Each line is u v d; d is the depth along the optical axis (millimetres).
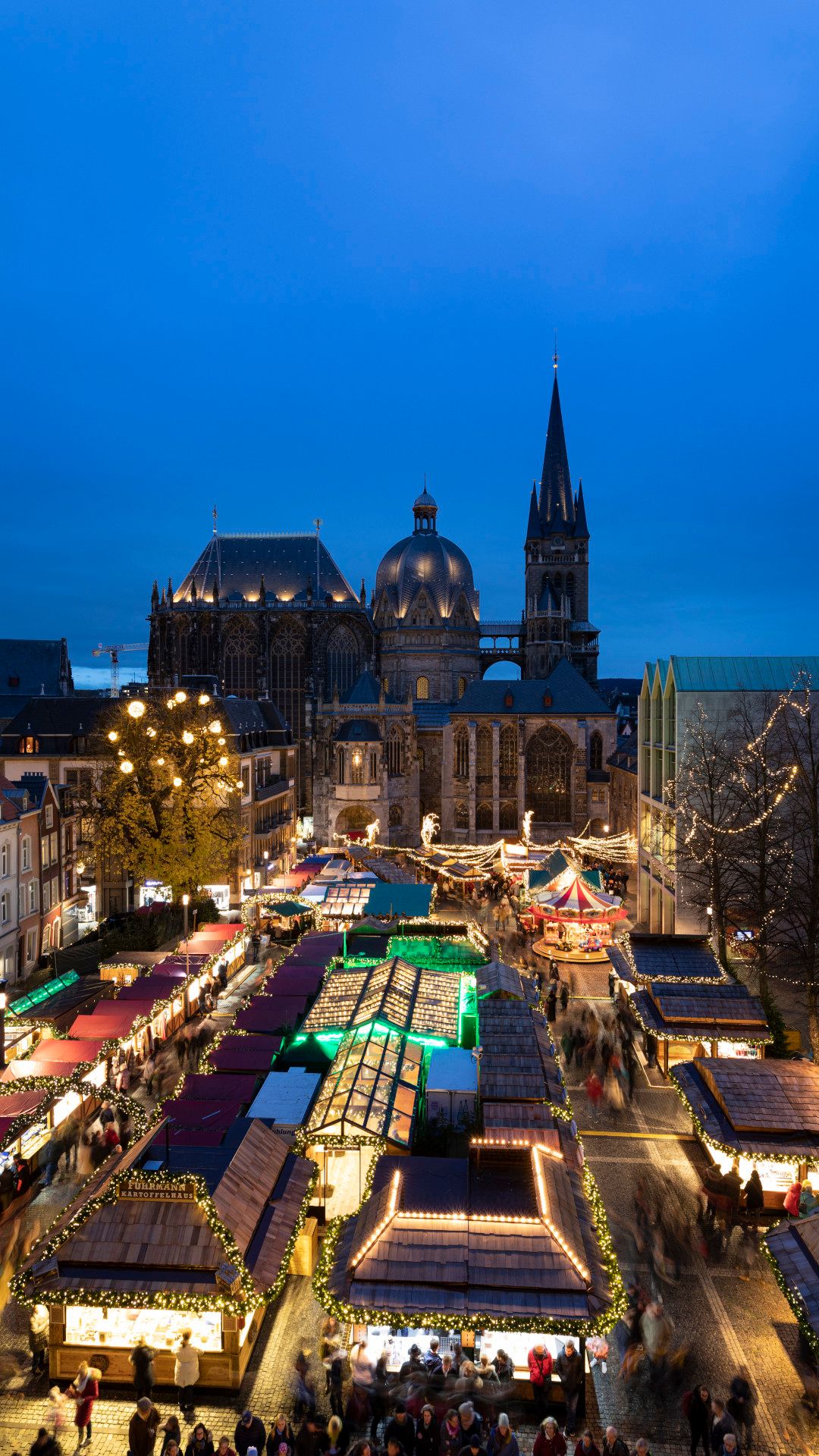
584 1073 38594
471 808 116000
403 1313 18875
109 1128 30875
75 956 53250
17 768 80500
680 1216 27156
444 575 140750
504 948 61281
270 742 109625
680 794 58438
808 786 46469
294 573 147250
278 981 39812
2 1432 18766
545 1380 18922
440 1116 30094
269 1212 22312
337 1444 17672
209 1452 16250
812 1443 18609
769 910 47250
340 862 77188
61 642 134500
